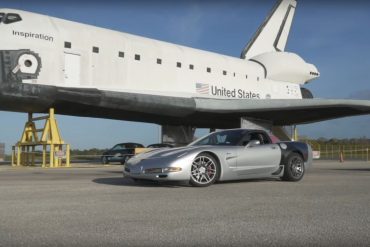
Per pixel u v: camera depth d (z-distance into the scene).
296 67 25.97
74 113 17.22
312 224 3.64
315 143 45.34
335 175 9.83
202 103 19.36
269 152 7.64
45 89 14.80
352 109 19.64
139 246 2.89
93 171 12.02
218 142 7.73
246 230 3.40
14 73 14.23
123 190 6.26
